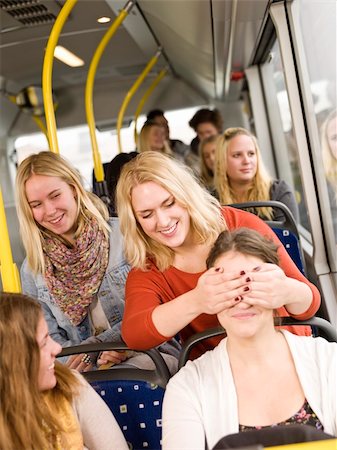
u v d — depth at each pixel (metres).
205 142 5.50
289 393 1.69
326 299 3.52
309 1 3.43
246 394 1.71
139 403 2.06
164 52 7.43
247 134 4.12
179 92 9.48
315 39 3.41
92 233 2.70
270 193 4.10
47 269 2.74
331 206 3.58
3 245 2.30
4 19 5.62
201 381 1.75
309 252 4.10
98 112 9.62
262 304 1.70
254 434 1.42
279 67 5.49
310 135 3.66
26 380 1.62
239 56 5.87
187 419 1.71
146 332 1.98
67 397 1.78
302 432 1.40
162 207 2.06
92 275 2.72
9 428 1.62
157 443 2.09
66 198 2.63
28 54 7.08
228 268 1.74
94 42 7.00
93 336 2.59
